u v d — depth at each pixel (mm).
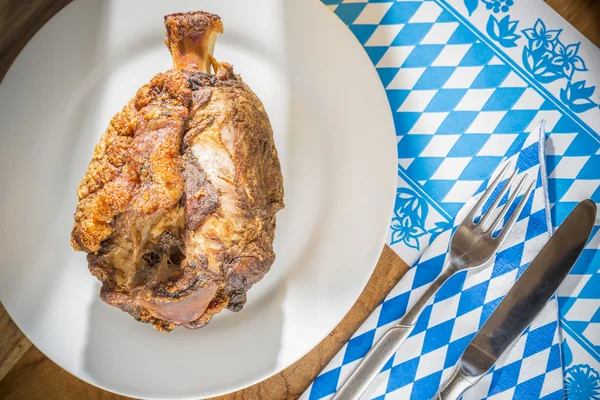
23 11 632
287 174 621
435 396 601
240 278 532
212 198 513
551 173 626
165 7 617
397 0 637
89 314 605
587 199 613
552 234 614
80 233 519
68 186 616
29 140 613
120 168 521
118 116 534
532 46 631
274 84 623
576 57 629
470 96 632
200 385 601
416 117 633
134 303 537
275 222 595
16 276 605
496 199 605
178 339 606
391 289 624
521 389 607
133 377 601
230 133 525
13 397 618
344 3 640
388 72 636
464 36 635
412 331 621
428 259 620
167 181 509
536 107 630
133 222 510
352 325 625
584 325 614
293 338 605
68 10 609
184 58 556
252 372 602
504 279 617
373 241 605
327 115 618
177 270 517
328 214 615
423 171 631
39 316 603
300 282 611
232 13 618
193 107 528
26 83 611
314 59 616
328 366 620
